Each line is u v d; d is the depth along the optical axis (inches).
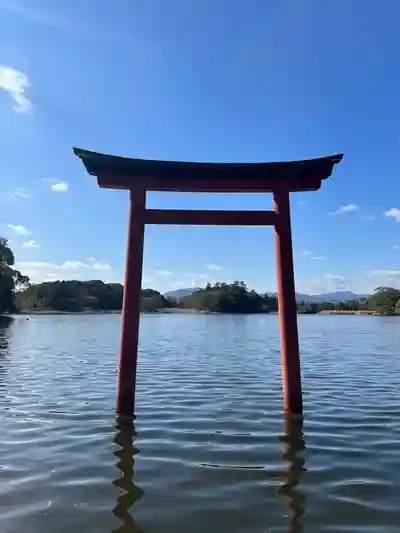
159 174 460.4
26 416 450.0
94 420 434.9
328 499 257.4
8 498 258.1
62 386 622.2
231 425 420.2
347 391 599.5
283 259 460.4
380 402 527.5
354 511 242.7
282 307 462.9
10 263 3905.0
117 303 6205.7
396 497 260.2
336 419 443.5
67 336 1787.6
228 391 591.5
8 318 3794.3
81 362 905.5
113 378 693.3
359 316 5403.5
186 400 532.7
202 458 327.9
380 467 310.2
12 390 592.1
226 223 463.8
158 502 253.0
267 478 289.1
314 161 454.3
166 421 433.7
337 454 338.3
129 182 459.5
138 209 458.0
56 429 403.2
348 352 1182.3
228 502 253.3
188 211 462.6
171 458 327.6
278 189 466.0
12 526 225.8
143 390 597.6
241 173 463.5
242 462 319.9
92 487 273.4
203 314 5777.6
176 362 916.6
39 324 2928.2
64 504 250.4
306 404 514.0
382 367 859.4
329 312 5895.7
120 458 327.0
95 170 455.5
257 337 1771.7
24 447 351.9
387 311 5516.7
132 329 451.8
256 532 220.7
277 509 245.0
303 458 329.1
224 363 898.1
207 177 463.5
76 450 345.4
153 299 6584.6
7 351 1149.1
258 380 682.2
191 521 231.5
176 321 3654.0
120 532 220.4
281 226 462.9
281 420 438.3
